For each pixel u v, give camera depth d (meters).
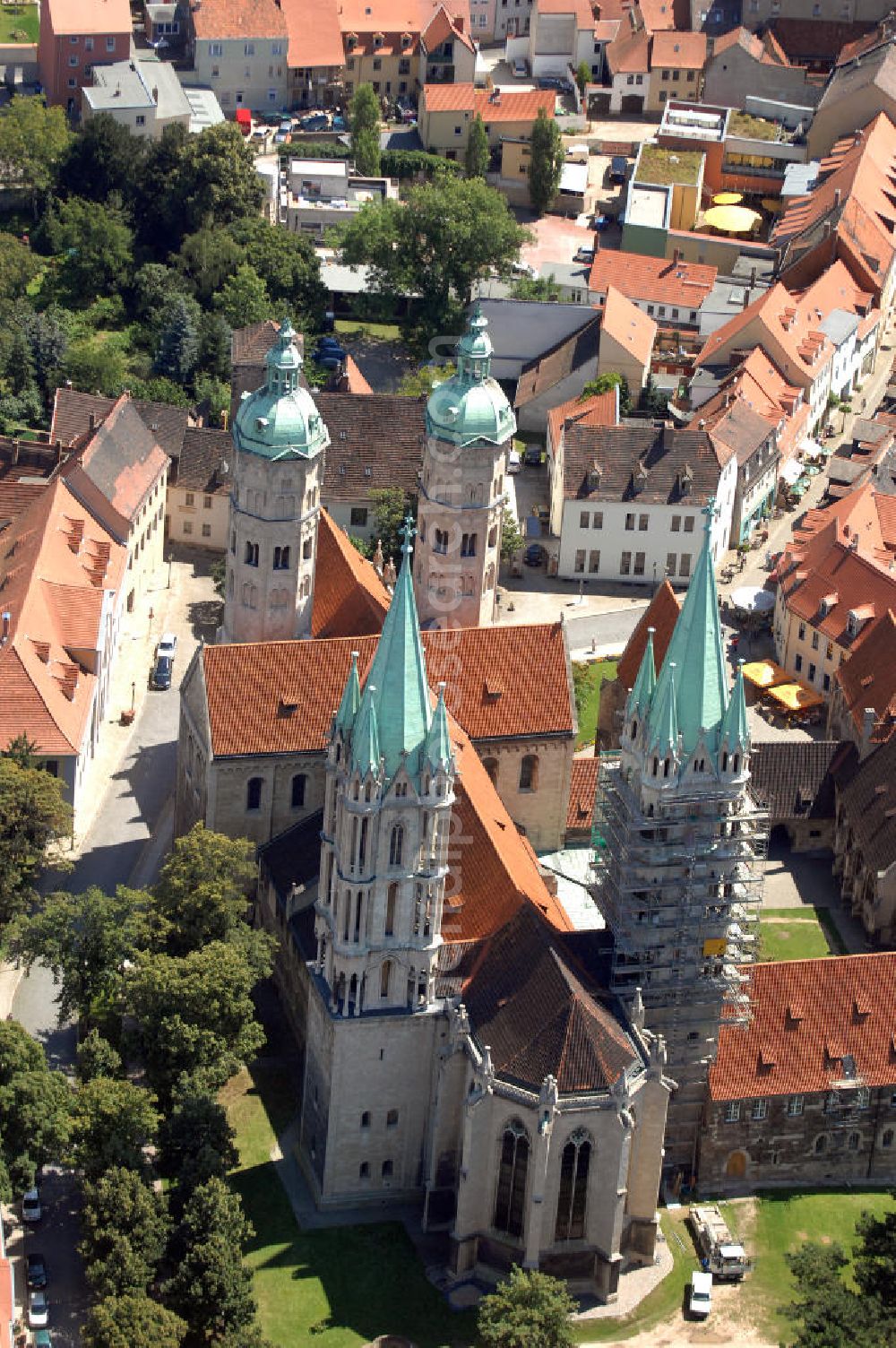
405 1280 176.88
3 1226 174.00
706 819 177.00
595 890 184.88
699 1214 183.38
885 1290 169.38
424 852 171.88
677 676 172.38
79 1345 168.00
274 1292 174.50
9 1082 175.00
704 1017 182.88
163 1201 171.75
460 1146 178.62
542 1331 164.25
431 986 177.00
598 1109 170.88
